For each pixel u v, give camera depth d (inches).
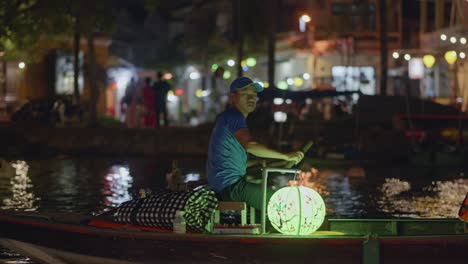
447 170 1017.5
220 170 392.2
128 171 946.7
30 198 678.5
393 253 346.3
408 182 855.7
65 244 386.3
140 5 2763.3
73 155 1200.8
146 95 1301.7
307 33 1765.5
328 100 1651.1
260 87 396.2
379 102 1357.0
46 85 1781.5
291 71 1968.5
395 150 1197.1
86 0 1200.2
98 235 376.5
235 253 356.8
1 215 409.4
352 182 849.5
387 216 587.2
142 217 391.2
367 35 1766.7
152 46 2581.2
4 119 1504.7
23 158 1139.9
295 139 1299.2
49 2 1185.4
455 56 938.1
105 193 717.9
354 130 1296.8
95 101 1334.9
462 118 1208.2
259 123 1354.6
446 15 1649.9
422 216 589.3
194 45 2250.2
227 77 1828.2
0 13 1162.0
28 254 398.6
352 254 349.1
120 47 2353.6
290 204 365.4
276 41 1948.8
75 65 1465.3
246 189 388.8
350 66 1825.8
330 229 412.8
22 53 1427.2
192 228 385.7
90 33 1301.7
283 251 353.1
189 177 863.1
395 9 1813.5
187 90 2468.0
